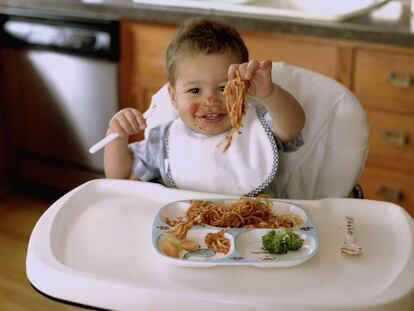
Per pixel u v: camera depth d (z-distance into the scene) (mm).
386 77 2117
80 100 2660
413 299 879
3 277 2346
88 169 2777
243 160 1348
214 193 1291
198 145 1368
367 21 2188
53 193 2949
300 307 832
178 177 1382
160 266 974
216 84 1271
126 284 884
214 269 953
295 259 952
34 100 2793
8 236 2646
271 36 2229
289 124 1303
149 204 1195
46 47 2637
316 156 1410
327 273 957
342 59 2156
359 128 1393
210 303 849
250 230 1046
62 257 1002
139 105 2562
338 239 1065
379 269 974
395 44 2055
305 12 2219
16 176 3018
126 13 2428
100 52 2510
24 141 2916
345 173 1411
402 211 1126
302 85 1424
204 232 1046
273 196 1380
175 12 2320
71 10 2547
